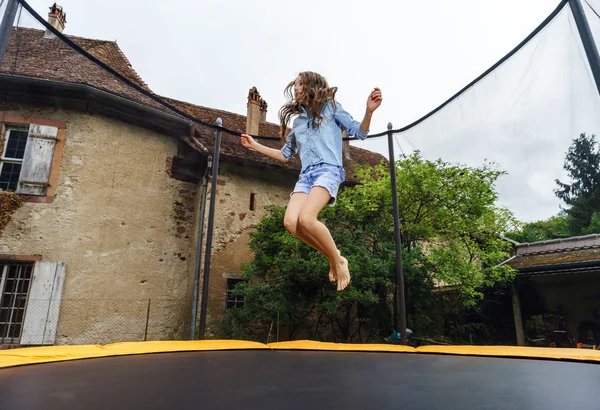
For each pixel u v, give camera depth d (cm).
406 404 95
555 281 745
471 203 493
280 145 722
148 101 624
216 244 624
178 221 635
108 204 564
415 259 590
